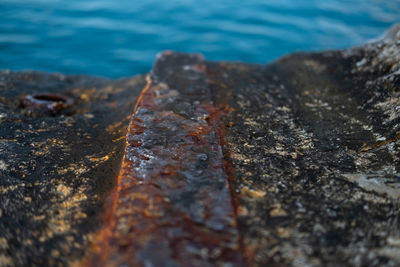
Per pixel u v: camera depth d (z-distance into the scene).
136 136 0.62
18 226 0.55
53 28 1.79
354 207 0.56
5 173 0.60
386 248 0.52
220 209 0.54
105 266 0.51
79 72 1.49
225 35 1.81
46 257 0.52
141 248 0.52
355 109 0.69
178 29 1.87
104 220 0.55
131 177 0.58
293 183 0.58
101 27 1.85
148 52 1.66
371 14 1.93
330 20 1.91
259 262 0.51
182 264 0.51
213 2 2.17
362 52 0.79
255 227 0.54
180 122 0.65
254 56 1.65
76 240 0.54
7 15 1.86
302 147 0.63
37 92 0.80
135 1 2.15
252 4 2.16
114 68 1.53
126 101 0.76
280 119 0.68
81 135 0.67
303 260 0.51
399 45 0.73
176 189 0.56
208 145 0.61
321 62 0.82
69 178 0.60
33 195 0.58
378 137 0.63
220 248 0.52
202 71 0.79
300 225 0.54
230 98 0.72
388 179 0.59
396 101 0.67
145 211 0.54
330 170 0.60
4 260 0.52
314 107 0.71
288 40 1.75
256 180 0.59
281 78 0.80
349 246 0.52
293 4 2.12
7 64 1.47
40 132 0.67
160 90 0.72
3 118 0.69
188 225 0.53
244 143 0.64
